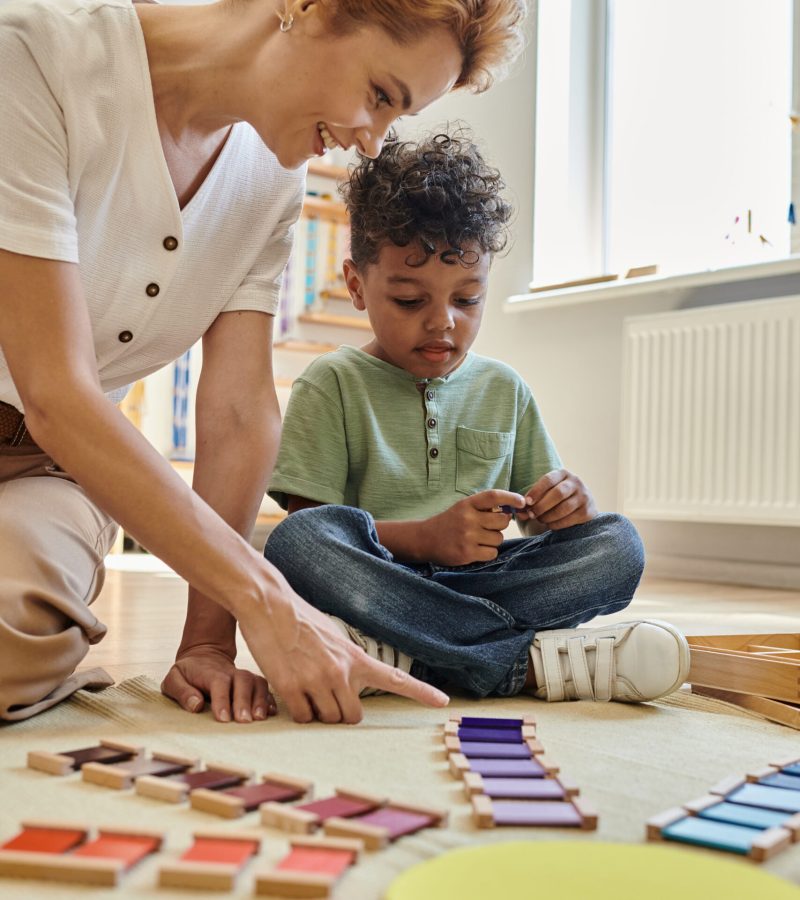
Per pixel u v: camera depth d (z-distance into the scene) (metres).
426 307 1.34
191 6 1.09
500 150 3.82
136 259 1.10
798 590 2.82
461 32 0.98
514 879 0.52
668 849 0.57
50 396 0.91
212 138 1.14
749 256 3.18
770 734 1.00
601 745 0.92
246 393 1.21
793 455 2.83
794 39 2.98
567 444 3.51
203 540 0.92
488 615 1.18
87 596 1.10
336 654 0.97
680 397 3.10
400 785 0.75
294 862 0.56
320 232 4.43
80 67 0.99
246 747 0.86
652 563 3.24
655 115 3.47
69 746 0.86
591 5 3.64
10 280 0.93
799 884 0.56
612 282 3.38
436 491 1.40
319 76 0.98
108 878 0.54
